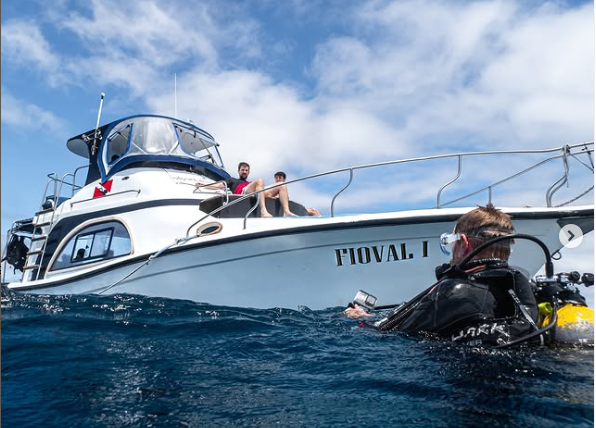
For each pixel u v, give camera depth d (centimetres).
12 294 541
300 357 244
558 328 210
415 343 228
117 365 239
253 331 327
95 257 660
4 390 200
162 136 787
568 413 150
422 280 530
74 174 837
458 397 167
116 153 805
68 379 215
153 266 574
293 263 534
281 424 158
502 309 218
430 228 521
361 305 358
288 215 662
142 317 402
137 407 178
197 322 368
